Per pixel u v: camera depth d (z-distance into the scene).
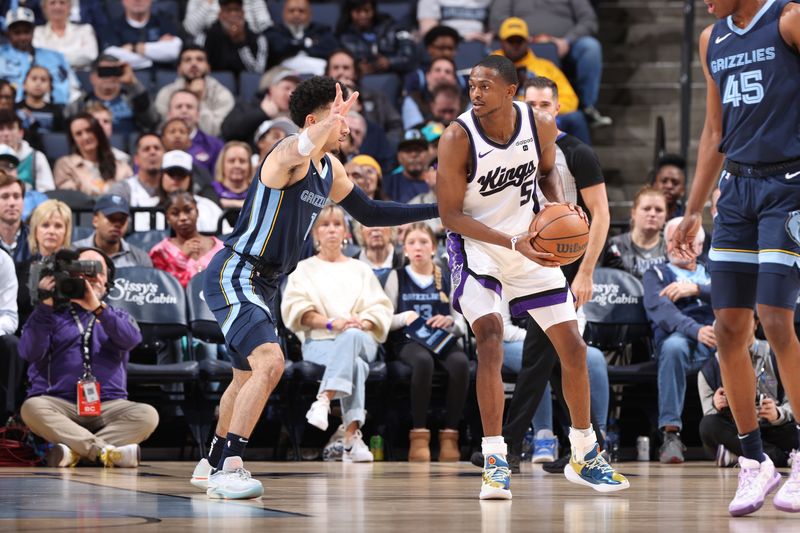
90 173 16.67
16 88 18.20
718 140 7.22
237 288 7.34
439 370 13.12
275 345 7.27
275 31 21.02
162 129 17.12
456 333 13.31
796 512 6.32
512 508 6.48
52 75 19.72
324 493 7.60
